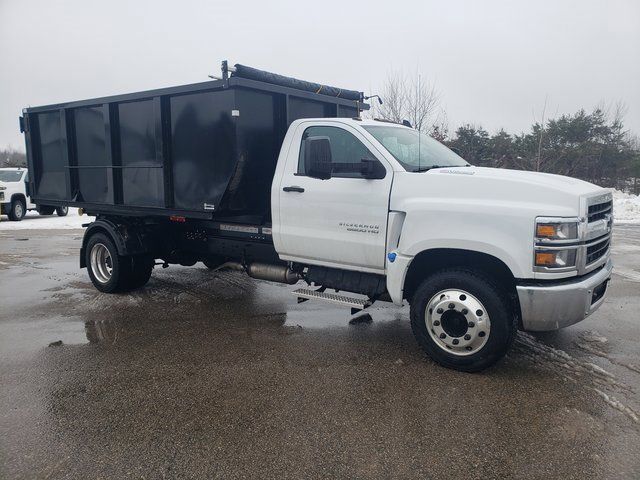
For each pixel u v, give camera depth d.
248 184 6.30
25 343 5.62
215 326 6.20
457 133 31.14
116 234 7.37
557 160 31.28
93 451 3.47
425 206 4.76
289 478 3.17
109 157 7.32
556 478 3.15
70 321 6.43
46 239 14.77
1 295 7.81
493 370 4.77
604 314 6.59
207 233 7.22
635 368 4.82
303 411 4.00
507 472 3.21
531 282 4.44
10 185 20.17
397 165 5.07
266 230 6.32
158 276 9.11
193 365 4.96
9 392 4.38
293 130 5.85
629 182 33.28
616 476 3.17
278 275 6.43
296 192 5.68
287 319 6.48
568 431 3.68
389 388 4.40
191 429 3.74
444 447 3.49
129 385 4.50
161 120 6.57
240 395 4.29
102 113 7.37
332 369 4.83
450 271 4.75
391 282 5.04
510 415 3.92
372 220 5.15
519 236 4.36
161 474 3.22
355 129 5.38
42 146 8.50
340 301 5.52
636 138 40.75
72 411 4.04
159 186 6.80
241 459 3.37
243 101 5.96
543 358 5.05
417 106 23.02
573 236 4.30
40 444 3.56
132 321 6.41
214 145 6.14
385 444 3.53
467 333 4.61
